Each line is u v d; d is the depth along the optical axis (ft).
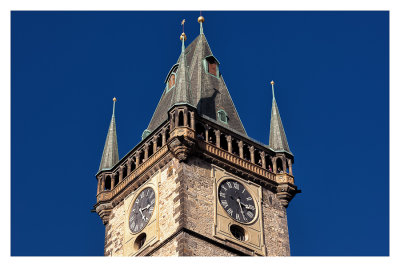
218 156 293.23
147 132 320.91
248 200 293.02
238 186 293.84
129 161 308.60
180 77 301.22
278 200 302.25
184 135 285.43
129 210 297.94
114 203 306.76
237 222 284.41
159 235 278.87
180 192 279.28
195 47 346.95
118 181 311.68
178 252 267.59
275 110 326.24
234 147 303.89
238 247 278.87
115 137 327.47
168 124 297.12
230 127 315.17
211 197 284.00
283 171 306.76
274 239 290.56
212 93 326.03
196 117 296.51
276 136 317.01
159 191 289.33
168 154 291.38
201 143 291.58
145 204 292.81
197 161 289.33
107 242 299.99
